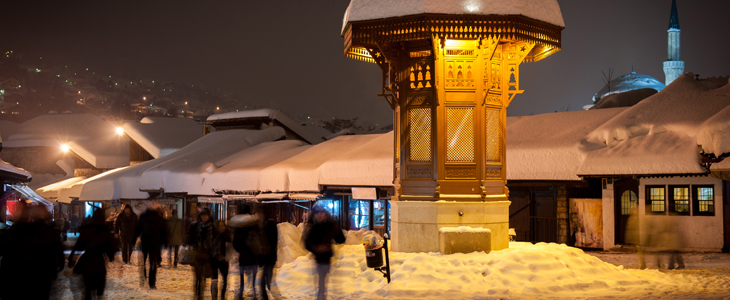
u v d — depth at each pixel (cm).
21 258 782
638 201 1958
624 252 1866
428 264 1149
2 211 2916
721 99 2008
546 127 2450
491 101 1430
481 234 1281
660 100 2195
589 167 2036
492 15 1292
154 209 1301
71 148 5069
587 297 966
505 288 1042
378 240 1152
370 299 1000
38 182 5194
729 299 893
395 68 1448
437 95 1375
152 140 4716
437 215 1348
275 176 2806
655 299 915
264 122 4175
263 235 1020
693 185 1834
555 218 2148
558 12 1421
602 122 2298
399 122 1480
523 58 1486
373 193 2411
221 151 3678
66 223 3484
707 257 1616
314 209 962
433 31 1292
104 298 1120
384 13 1330
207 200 3122
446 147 1394
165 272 1537
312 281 1197
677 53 8188
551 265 1141
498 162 1441
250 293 1145
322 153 2939
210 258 1045
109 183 3669
